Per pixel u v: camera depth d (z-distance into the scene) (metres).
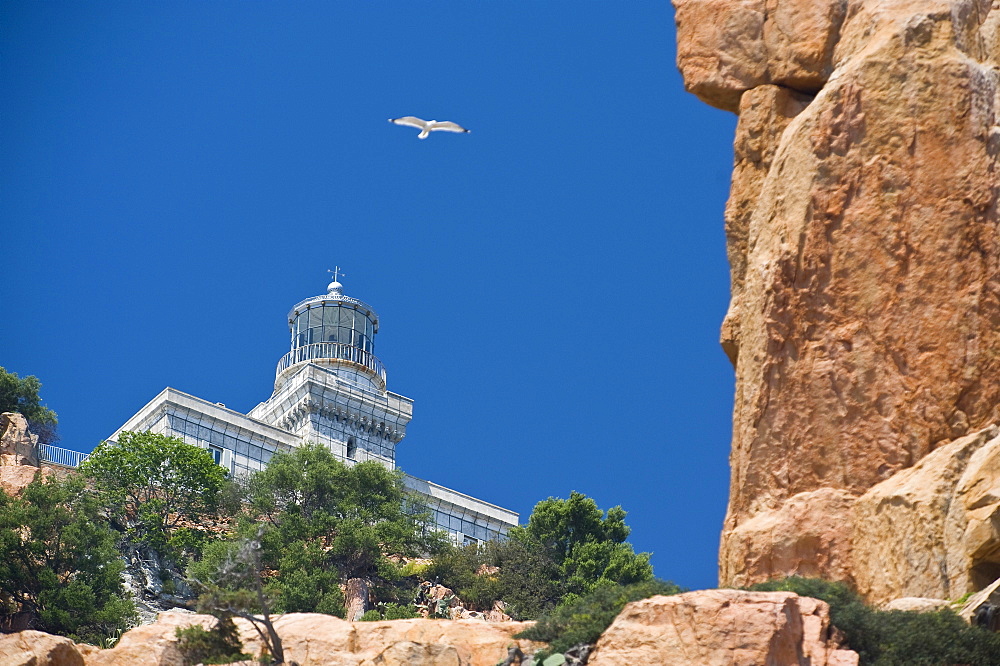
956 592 112.94
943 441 121.31
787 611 103.88
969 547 113.00
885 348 124.56
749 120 140.50
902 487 118.31
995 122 128.12
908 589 114.81
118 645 122.88
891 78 130.12
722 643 102.31
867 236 127.38
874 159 128.62
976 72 129.25
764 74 141.75
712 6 144.62
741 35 143.12
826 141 130.50
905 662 104.06
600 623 112.06
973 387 121.94
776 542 121.62
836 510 121.38
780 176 132.88
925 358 123.19
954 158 127.06
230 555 131.88
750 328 131.12
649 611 106.12
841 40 138.38
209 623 126.50
